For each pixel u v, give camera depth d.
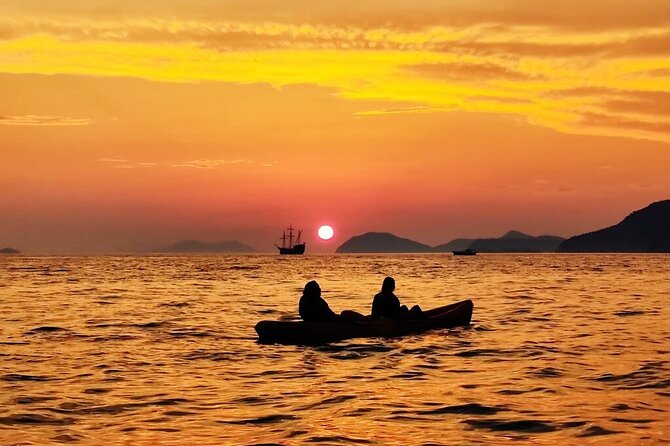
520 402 10.32
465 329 20.06
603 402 10.27
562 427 8.79
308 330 17.67
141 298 33.50
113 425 9.02
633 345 16.48
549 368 13.35
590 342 17.08
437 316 20.09
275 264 122.00
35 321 22.39
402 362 14.57
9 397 10.83
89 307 28.00
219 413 9.76
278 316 24.25
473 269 88.50
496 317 23.52
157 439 8.30
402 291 39.16
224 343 17.61
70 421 9.25
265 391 11.42
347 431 8.67
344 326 18.00
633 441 8.09
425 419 9.32
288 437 8.38
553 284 47.88
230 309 27.14
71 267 98.50
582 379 12.19
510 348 16.23
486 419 9.27
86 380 12.38
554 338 17.94
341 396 10.96
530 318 23.16
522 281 52.72
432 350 16.19
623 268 92.56
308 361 14.82
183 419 9.38
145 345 17.12
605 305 28.69
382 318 18.72
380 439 8.28
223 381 12.38
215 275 66.25
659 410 9.71
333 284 48.34
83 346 16.84
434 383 12.07
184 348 16.67
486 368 13.59
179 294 36.72
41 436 8.45
